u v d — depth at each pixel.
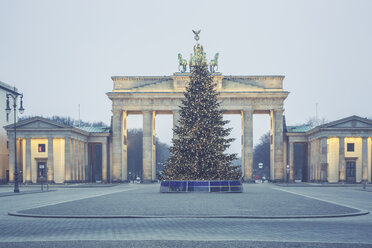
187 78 130.88
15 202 48.84
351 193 69.50
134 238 22.36
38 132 121.19
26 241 21.59
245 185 110.12
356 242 21.11
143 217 31.61
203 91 68.44
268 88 131.75
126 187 98.44
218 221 29.50
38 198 56.22
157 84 132.38
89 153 144.50
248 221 29.59
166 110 132.50
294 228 26.00
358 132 121.06
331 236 23.00
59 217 31.92
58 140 123.38
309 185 108.50
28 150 121.00
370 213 35.56
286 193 66.25
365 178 120.81
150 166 131.12
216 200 48.22
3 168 131.25
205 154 66.31
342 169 121.12
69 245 20.34
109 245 20.25
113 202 45.53
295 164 196.38
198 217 31.53
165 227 26.47
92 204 42.84
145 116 131.62
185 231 24.78
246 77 131.88
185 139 67.19
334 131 121.12
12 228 26.41
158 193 64.94
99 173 195.38
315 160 128.62
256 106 131.25
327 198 55.38
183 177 66.31
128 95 131.50
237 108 130.75
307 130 140.38
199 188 65.12
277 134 131.00
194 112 67.38
